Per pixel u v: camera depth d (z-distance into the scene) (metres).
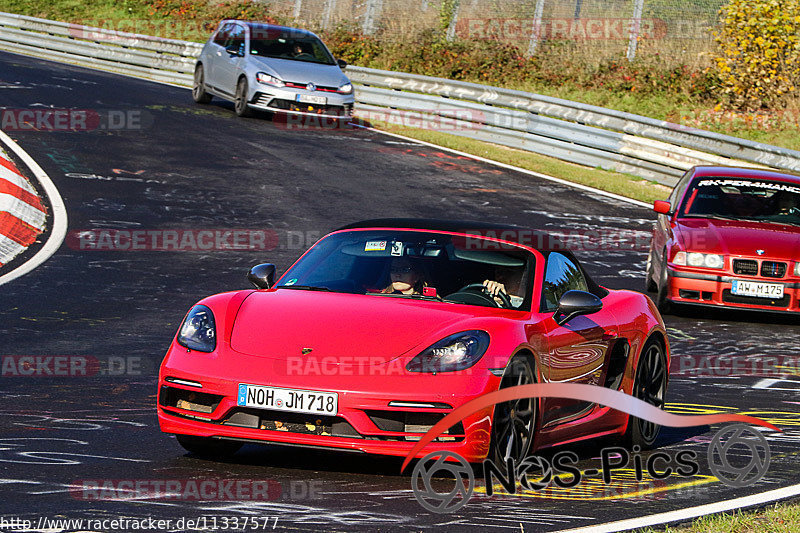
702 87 60.31
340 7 78.75
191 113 52.75
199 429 12.95
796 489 13.30
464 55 68.62
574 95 62.09
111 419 15.34
